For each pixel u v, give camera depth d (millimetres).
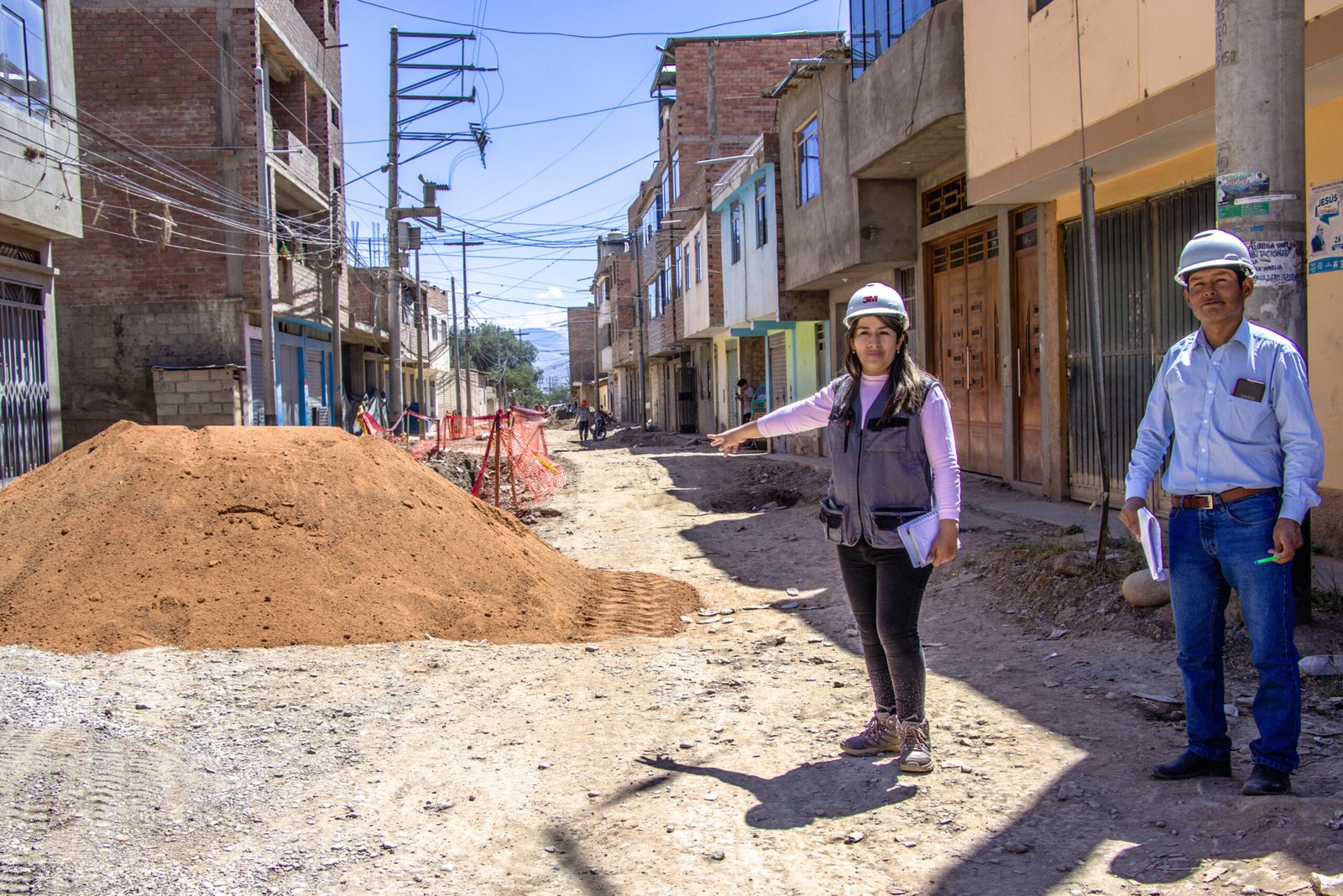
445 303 68250
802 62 16172
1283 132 4965
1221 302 3574
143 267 23156
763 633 6832
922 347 15250
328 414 30781
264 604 6516
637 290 45562
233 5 22969
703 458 22109
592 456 25531
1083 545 7195
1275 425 3525
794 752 4379
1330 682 4605
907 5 12531
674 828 3596
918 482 3910
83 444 8148
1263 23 4957
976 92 10625
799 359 23344
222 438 8000
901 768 4016
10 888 3137
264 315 20484
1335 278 7133
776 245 20344
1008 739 4348
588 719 4898
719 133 32938
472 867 3334
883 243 15180
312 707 5031
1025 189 9992
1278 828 3178
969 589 7285
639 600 7969
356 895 3141
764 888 3141
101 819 3674
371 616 6586
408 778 4129
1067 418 11062
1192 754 3746
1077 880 3068
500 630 6777
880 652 4223
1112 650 5578
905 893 3074
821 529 11219
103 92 22938
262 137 20891
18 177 12641
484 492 16141
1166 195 8992
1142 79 7703
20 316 13422
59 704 4879
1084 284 10500
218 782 4066
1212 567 3666
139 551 6785
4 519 7270
